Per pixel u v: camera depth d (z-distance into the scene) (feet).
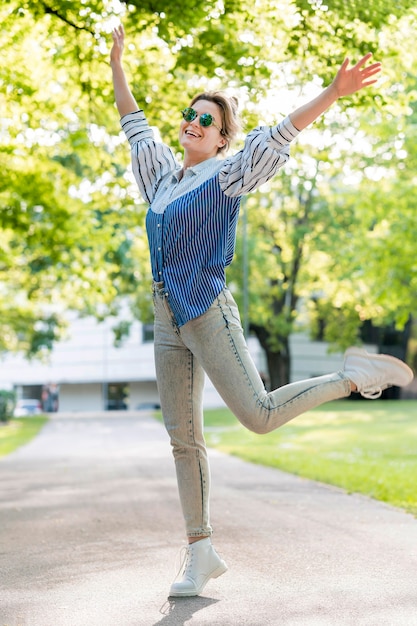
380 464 45.52
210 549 14.23
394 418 114.83
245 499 29.73
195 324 13.07
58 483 39.27
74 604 13.75
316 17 32.27
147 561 17.57
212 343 12.96
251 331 146.92
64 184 51.70
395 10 31.71
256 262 128.57
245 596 13.96
